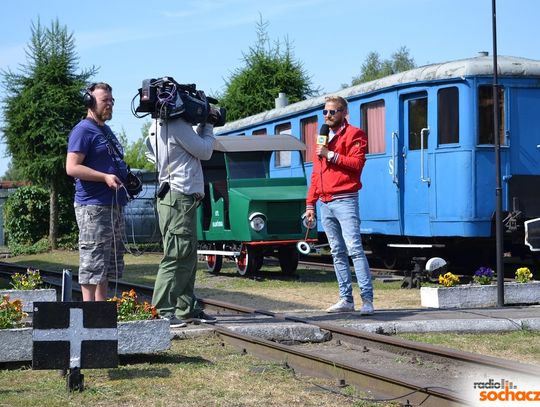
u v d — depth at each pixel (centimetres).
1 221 3825
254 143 1644
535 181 1459
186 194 819
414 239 1625
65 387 604
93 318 600
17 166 2981
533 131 1461
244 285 1505
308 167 1919
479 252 1662
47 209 3188
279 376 647
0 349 682
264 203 1559
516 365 624
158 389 598
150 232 2997
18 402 562
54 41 2945
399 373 663
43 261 2508
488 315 912
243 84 3653
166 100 795
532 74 1455
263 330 821
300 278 1627
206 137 834
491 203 1434
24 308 1095
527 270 1112
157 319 709
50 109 2883
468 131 1434
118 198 738
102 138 738
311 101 1902
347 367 635
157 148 820
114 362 600
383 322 858
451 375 650
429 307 1038
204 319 887
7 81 2923
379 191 1627
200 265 2036
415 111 1535
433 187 1484
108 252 739
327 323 858
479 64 1440
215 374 650
